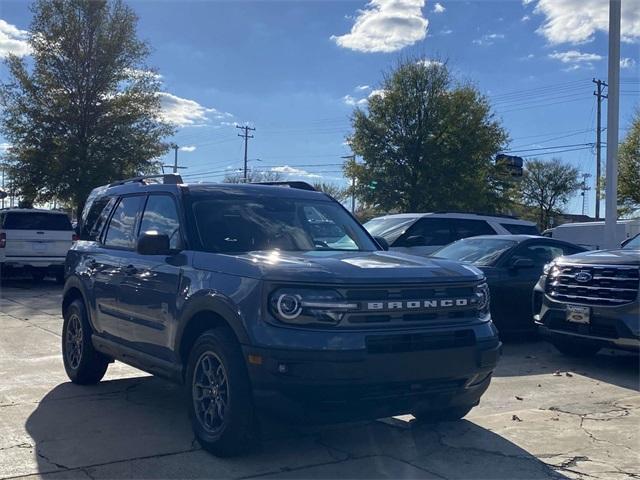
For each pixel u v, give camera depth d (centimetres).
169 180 672
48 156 2836
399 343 490
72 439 566
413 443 564
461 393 538
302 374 466
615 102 1376
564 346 932
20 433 582
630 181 3394
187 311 548
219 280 527
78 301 755
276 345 473
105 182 2847
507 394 731
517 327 1027
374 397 484
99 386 754
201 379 538
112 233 723
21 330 1131
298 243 613
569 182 6544
